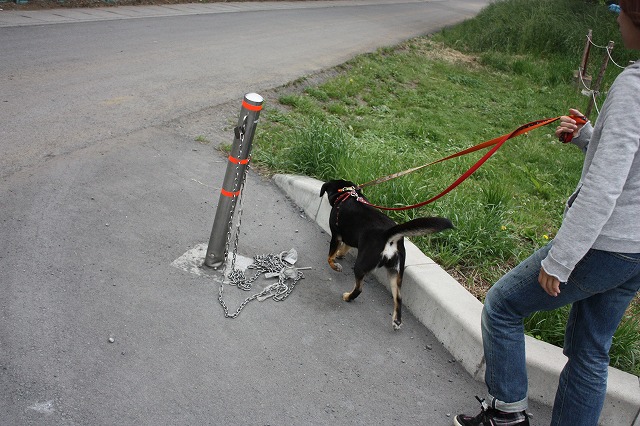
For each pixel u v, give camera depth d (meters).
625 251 2.33
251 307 3.75
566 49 18.61
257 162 6.00
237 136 3.79
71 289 3.53
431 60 15.95
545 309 2.66
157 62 9.55
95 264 3.82
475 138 9.75
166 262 4.03
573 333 2.68
